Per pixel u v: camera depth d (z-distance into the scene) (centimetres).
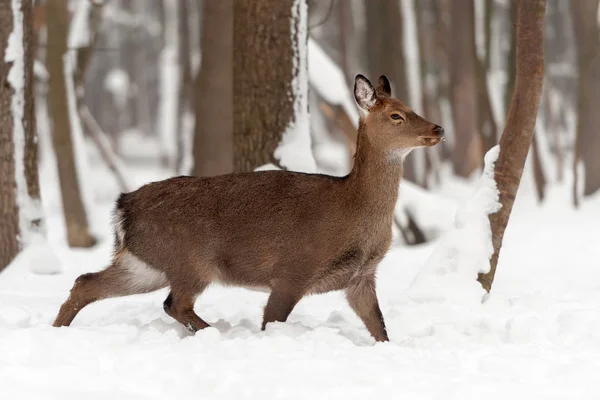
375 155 941
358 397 683
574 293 1218
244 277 972
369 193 942
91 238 2236
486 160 1147
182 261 969
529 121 1108
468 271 1089
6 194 1355
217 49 2092
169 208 970
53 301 1135
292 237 947
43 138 5366
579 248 1842
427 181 3030
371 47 3300
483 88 2562
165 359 771
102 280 981
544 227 2194
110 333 861
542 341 899
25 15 1369
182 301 977
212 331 883
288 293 955
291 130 1331
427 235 2038
